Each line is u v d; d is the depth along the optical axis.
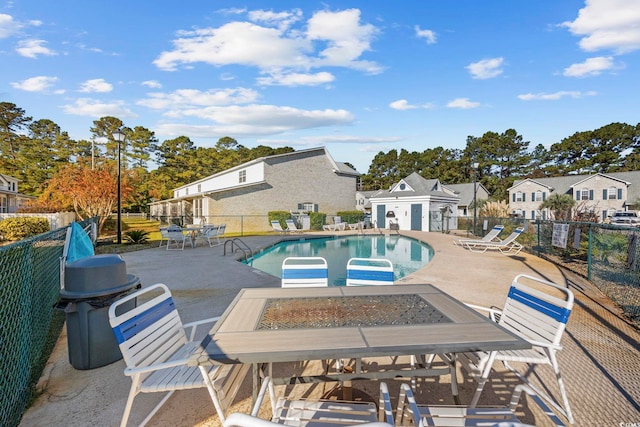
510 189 35.56
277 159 21.95
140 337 2.13
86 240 4.02
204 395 2.60
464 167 52.91
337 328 1.99
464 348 1.72
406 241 16.91
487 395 2.58
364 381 2.77
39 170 35.75
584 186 31.55
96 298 2.99
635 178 31.50
